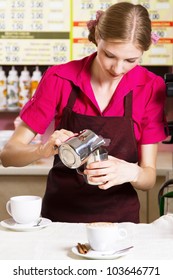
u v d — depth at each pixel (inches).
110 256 62.6
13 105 150.1
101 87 90.0
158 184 128.9
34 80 148.4
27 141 90.7
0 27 149.1
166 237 72.1
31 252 65.6
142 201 129.6
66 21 148.5
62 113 91.5
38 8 148.2
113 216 90.1
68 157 72.2
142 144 92.3
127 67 78.9
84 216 90.2
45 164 132.9
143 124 91.6
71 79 89.9
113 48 75.7
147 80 90.9
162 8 147.1
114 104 89.8
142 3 147.1
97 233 64.4
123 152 90.8
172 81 98.0
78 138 72.4
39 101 90.2
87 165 75.1
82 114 90.6
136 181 83.7
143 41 76.2
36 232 74.2
